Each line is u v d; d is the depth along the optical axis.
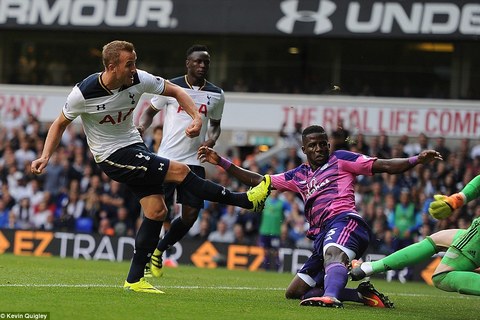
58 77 41.94
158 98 18.75
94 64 41.94
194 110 13.51
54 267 21.44
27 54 42.09
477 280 12.15
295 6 38.22
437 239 13.05
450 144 37.56
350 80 39.94
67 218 33.31
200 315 11.48
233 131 39.09
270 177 13.72
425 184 32.53
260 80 40.38
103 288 14.48
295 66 40.19
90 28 39.19
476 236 12.43
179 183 13.52
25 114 40.41
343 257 13.34
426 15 37.03
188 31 38.72
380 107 38.12
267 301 14.02
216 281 19.19
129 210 32.62
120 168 13.43
